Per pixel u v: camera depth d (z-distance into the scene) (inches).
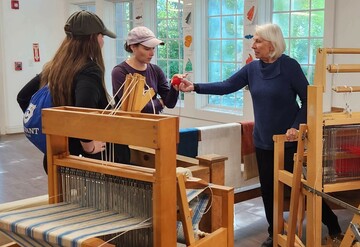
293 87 105.7
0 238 65.5
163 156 48.8
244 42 187.6
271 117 107.3
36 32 287.9
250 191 133.9
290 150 106.6
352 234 78.7
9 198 161.2
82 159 60.2
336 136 86.6
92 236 47.3
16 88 282.5
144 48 103.0
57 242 47.6
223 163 88.0
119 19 268.1
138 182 53.7
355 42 150.0
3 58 275.9
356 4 148.6
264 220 138.6
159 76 111.7
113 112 56.2
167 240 50.4
